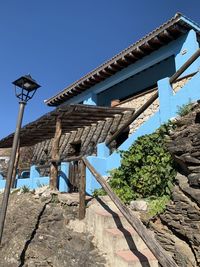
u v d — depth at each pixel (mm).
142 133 7578
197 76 6520
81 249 5113
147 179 6062
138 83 12250
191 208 4457
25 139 13102
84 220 5762
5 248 6660
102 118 10602
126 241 4645
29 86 5977
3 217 5375
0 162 19219
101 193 7078
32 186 10461
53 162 7762
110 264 4473
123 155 7223
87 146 11555
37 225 6566
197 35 9570
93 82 12562
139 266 4094
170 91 7141
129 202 6070
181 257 4281
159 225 4961
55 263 5355
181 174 5215
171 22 8844
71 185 8773
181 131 5301
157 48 10062
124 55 10438
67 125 11133
